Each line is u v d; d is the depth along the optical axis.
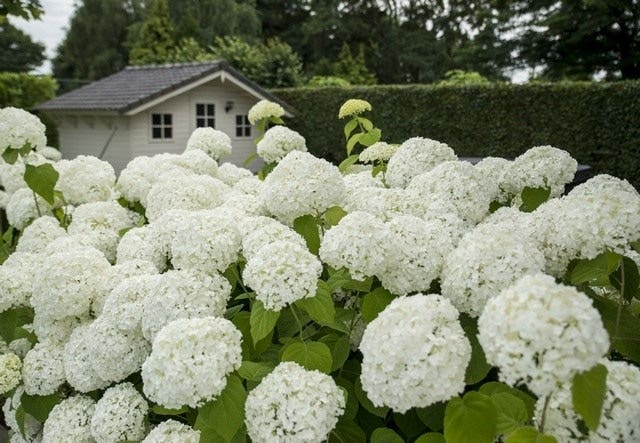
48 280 2.04
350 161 3.23
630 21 16.52
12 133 2.88
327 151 14.82
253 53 19.39
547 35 17.91
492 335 1.17
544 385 1.11
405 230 1.73
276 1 36.00
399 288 1.68
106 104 12.79
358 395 1.66
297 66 19.42
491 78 19.77
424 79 31.59
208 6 33.19
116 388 1.88
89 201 3.13
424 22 33.66
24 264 2.40
